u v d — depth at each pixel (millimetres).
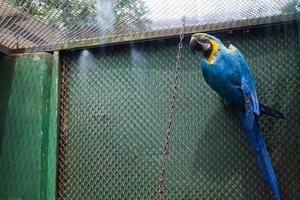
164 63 2629
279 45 2477
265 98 2455
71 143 2701
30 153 2717
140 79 2660
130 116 2648
